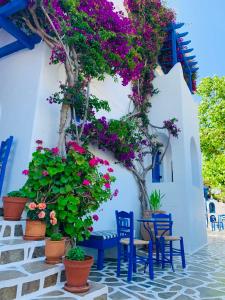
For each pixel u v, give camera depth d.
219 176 14.35
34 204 3.53
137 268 5.12
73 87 4.72
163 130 8.48
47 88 5.01
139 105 8.52
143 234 6.97
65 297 2.60
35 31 4.78
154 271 4.93
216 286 4.00
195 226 8.10
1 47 5.62
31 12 4.53
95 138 5.98
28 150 4.52
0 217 3.81
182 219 7.51
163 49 9.98
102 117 6.28
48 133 4.88
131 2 8.42
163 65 10.30
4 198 3.76
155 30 9.06
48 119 4.92
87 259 2.92
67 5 4.78
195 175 9.67
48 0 4.49
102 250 4.92
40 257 3.34
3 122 5.10
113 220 6.50
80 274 2.81
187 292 3.67
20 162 4.55
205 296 3.52
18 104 5.02
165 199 7.88
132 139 7.46
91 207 4.02
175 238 5.32
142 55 8.68
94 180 4.04
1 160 4.60
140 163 8.20
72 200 3.72
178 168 7.97
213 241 10.04
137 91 8.63
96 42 5.14
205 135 14.72
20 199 3.73
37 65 5.04
